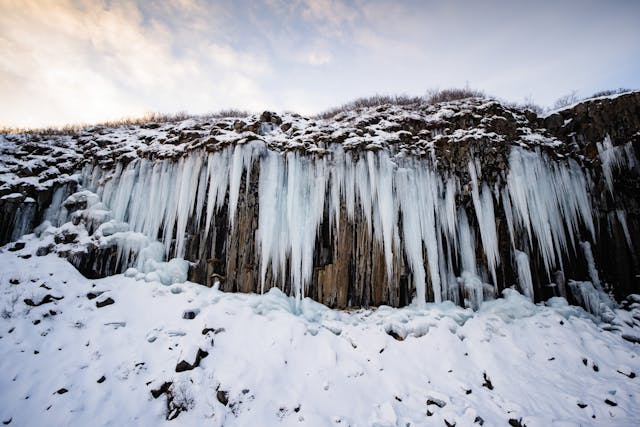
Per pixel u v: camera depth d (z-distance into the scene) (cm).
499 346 738
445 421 557
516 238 948
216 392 580
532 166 989
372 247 900
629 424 537
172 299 790
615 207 1026
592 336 766
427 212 935
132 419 542
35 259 873
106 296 782
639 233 991
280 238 889
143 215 979
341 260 895
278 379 620
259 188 916
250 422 541
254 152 922
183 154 984
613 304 926
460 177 967
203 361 630
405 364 692
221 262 887
